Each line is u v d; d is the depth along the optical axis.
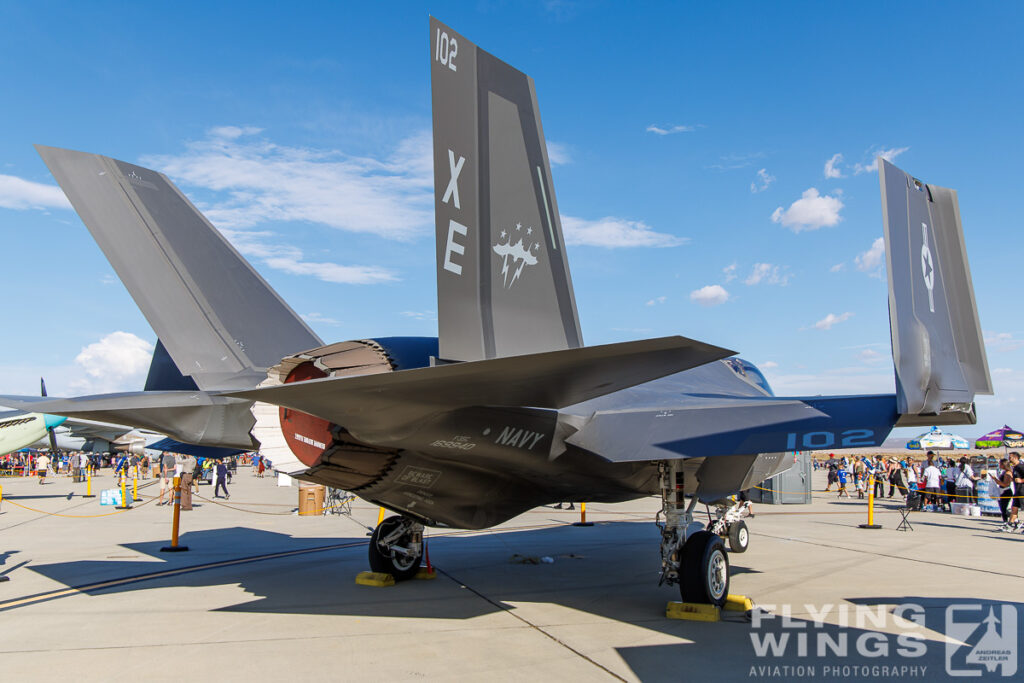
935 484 18.56
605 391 4.83
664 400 7.73
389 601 7.18
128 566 9.23
